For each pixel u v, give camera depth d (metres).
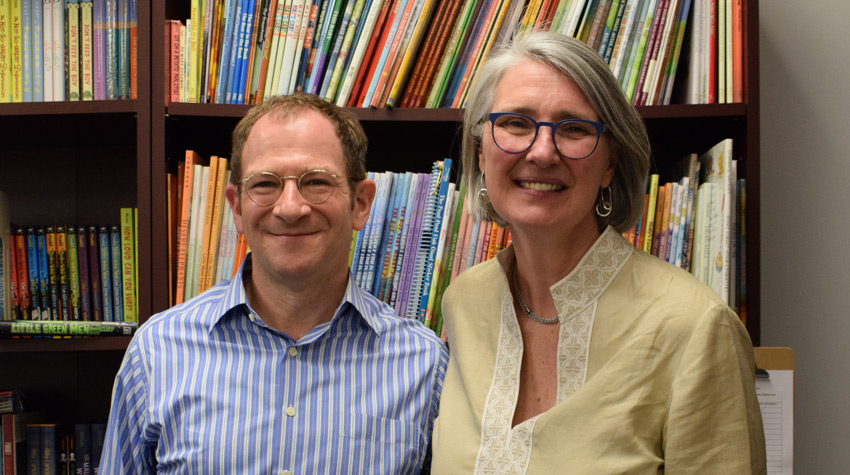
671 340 0.94
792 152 1.89
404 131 1.72
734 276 1.51
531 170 1.03
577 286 1.05
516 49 1.09
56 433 1.68
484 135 1.09
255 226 1.22
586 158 1.02
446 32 1.62
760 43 1.90
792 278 1.88
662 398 0.93
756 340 1.50
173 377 1.24
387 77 1.59
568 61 1.02
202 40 1.63
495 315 1.15
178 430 1.21
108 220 1.92
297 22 1.62
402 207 1.60
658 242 1.55
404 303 1.59
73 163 1.93
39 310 1.67
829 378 1.86
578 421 0.96
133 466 1.29
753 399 0.93
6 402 1.68
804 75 1.90
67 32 1.66
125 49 1.64
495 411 1.05
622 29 1.58
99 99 1.64
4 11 1.65
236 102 1.62
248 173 1.23
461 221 1.59
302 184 1.20
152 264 1.56
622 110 1.05
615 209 1.13
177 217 1.63
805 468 1.86
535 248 1.08
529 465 0.98
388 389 1.26
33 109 1.58
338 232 1.24
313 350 1.27
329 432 1.21
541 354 1.09
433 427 1.22
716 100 1.56
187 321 1.30
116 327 1.56
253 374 1.24
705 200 1.52
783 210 1.89
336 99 1.62
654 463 0.91
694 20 1.56
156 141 1.57
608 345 1.00
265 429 1.20
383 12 1.60
